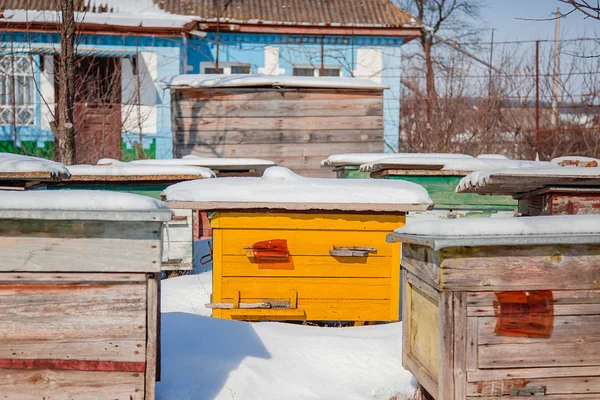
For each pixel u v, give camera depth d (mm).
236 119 13281
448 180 9336
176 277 8727
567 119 21141
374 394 4797
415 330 4621
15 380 3795
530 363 3891
